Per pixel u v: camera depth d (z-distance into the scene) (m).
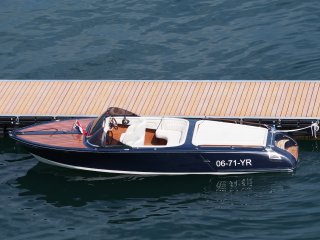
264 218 34.03
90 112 41.06
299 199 35.16
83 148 37.28
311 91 41.47
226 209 34.88
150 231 33.59
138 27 49.81
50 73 46.28
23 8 52.53
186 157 36.78
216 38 48.19
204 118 40.06
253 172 37.16
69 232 33.81
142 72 45.78
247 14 50.12
